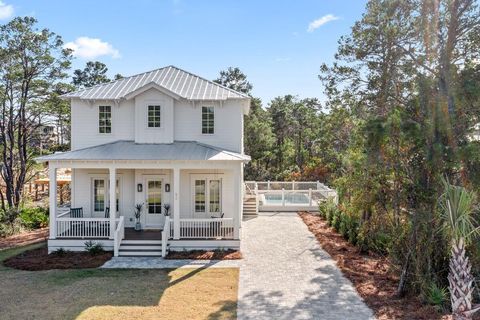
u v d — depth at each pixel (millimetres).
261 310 11266
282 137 61562
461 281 9211
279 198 31844
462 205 9156
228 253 17547
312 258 16953
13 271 15312
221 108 21391
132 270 15320
